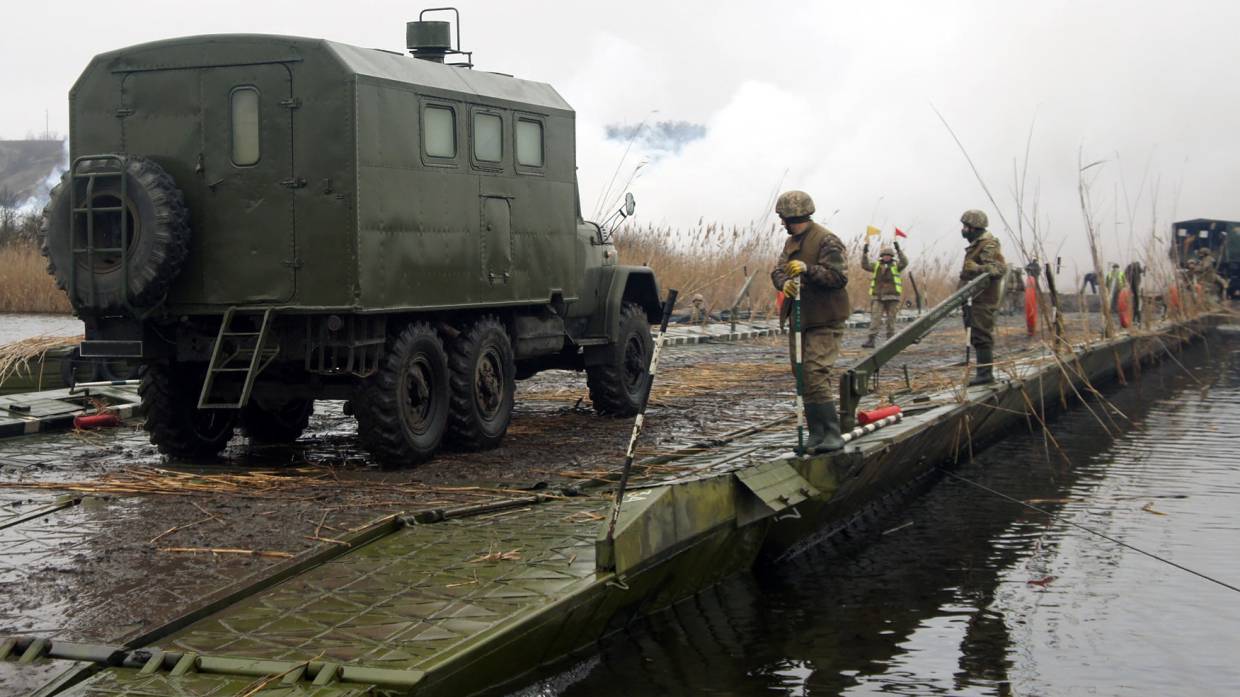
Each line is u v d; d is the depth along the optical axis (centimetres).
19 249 3312
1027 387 1425
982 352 1376
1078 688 607
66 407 1295
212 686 502
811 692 593
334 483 908
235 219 959
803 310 898
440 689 514
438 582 631
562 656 616
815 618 713
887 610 731
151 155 979
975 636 683
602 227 1329
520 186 1137
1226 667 636
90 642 548
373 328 959
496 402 1102
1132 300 2578
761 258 2955
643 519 654
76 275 952
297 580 643
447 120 1038
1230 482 1107
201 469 980
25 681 506
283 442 1155
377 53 996
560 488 874
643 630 680
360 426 967
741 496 763
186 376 1028
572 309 1245
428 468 988
